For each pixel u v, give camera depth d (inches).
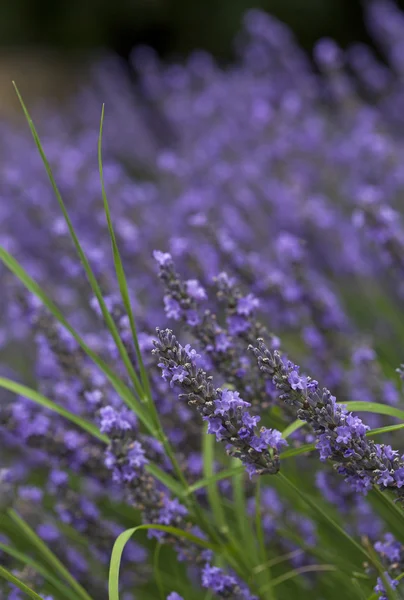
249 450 92.1
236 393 91.8
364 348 156.1
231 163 320.8
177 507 112.3
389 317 207.6
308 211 233.9
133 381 113.3
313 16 565.3
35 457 178.1
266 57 376.2
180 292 114.7
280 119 308.7
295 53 364.2
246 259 166.9
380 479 87.8
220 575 110.0
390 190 248.1
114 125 463.5
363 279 220.2
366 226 160.7
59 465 135.6
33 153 388.2
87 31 660.7
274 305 170.2
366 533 131.9
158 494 112.5
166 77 426.9
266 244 252.5
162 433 113.5
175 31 623.8
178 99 410.9
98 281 160.9
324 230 235.1
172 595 104.7
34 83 644.7
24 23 680.4
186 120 386.6
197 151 319.6
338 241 234.4
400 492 88.8
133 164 450.0
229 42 597.0
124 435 109.2
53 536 140.9
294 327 196.1
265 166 295.3
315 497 152.5
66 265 165.6
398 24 337.4
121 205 256.7
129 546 140.8
